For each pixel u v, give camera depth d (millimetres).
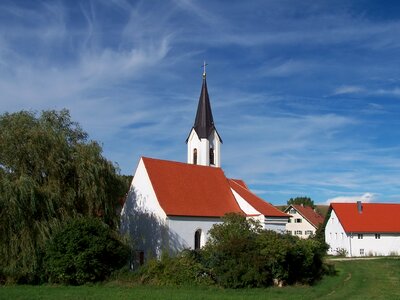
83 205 34281
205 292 27156
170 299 24172
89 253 29938
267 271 30203
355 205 72062
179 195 43250
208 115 56438
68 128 35844
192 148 56156
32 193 29875
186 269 30125
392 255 67812
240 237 30750
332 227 73375
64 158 33250
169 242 39750
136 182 43594
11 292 26781
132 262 40656
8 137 31578
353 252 67938
